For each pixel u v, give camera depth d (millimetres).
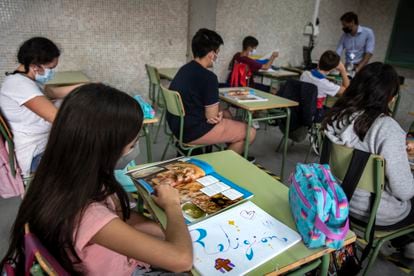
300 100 2725
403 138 1237
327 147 1431
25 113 1642
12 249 700
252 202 1018
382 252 1830
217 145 2645
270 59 4391
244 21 4652
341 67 3018
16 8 3107
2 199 2115
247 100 2514
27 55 1631
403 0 5250
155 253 697
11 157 1621
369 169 1191
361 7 5934
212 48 2135
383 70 1278
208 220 904
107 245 697
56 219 650
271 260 773
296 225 900
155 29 3951
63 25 3387
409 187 1263
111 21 3637
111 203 829
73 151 652
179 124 2225
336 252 1174
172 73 3734
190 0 4035
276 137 3732
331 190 837
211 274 717
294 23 5195
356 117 1305
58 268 601
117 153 697
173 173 1136
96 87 694
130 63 3932
